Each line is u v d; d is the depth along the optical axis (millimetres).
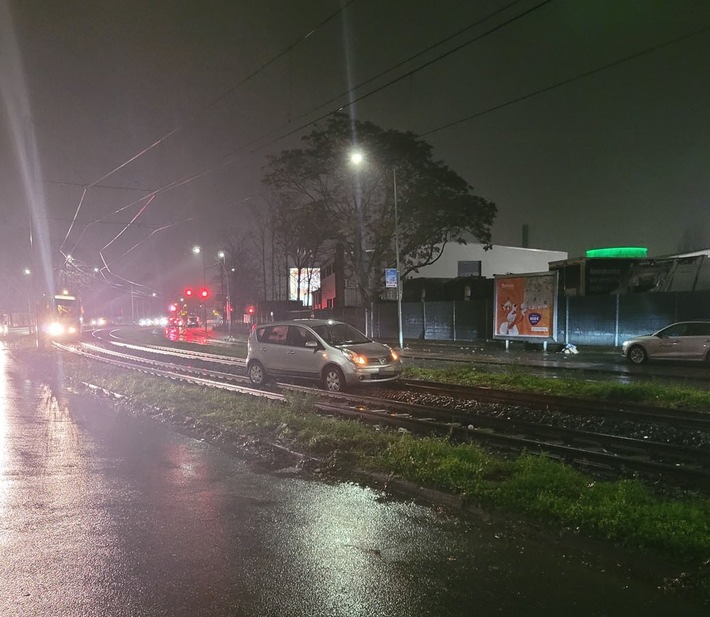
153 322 104438
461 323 33000
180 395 13172
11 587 4258
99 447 8883
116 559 4730
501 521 5383
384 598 4043
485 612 3838
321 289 68750
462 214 37094
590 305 26062
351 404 12070
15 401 14016
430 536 5148
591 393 12984
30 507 6031
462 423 10078
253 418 10195
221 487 6727
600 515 5078
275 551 4863
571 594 4070
